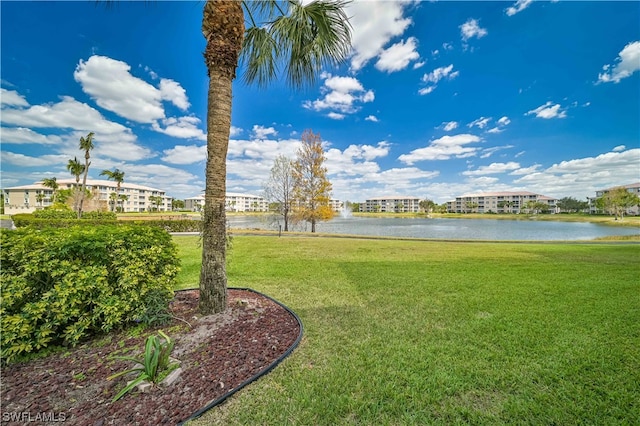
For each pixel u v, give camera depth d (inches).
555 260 298.0
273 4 143.9
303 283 199.5
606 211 2187.5
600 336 113.2
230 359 92.7
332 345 106.5
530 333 116.5
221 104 125.5
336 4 141.7
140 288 115.0
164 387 78.0
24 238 96.2
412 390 79.8
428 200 3548.2
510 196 3496.6
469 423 67.7
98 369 86.7
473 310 145.3
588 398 75.8
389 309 146.9
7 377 82.4
